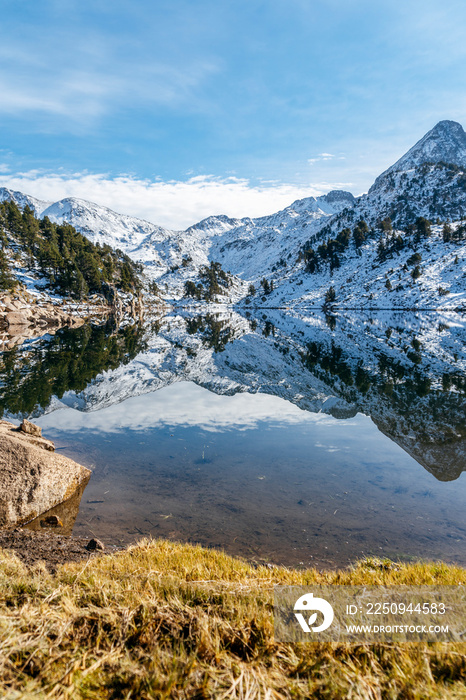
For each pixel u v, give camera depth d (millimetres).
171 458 13281
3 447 10672
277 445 14836
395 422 18578
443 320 93688
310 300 188750
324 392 25828
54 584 4145
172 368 36531
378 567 6445
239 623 3213
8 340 55875
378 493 10531
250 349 51281
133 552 6602
